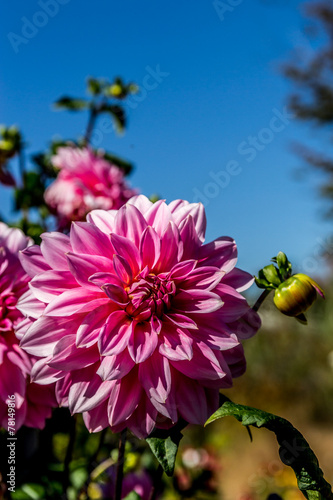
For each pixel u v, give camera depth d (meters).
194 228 0.46
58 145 0.82
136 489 0.63
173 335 0.44
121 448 0.45
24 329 0.45
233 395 2.34
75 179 0.73
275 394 2.30
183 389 0.43
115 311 0.44
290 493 1.20
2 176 0.76
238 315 0.45
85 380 0.43
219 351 0.44
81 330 0.43
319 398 2.23
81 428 0.72
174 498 0.81
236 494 1.37
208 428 1.75
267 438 1.83
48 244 0.45
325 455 1.75
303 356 2.44
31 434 0.56
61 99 0.83
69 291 0.44
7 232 0.51
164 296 0.45
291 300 0.47
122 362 0.43
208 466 0.94
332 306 2.68
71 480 0.61
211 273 0.45
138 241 0.46
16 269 0.50
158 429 0.43
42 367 0.43
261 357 2.45
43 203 0.78
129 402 0.43
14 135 0.76
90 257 0.45
